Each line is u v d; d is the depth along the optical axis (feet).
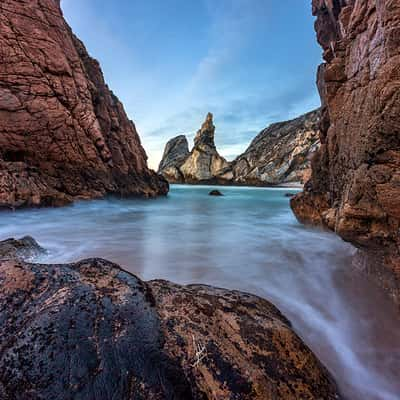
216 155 313.73
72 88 58.49
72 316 7.30
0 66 47.98
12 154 49.57
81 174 60.80
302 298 14.93
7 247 18.38
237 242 29.43
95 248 25.25
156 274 18.43
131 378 6.21
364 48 13.85
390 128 10.33
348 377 9.27
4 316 7.31
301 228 37.55
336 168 19.61
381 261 13.15
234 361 7.18
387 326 12.03
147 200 84.43
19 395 5.64
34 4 53.31
